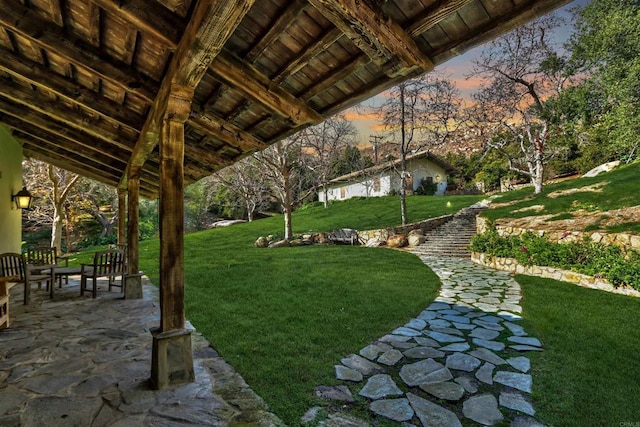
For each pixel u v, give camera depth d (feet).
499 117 50.78
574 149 69.87
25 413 7.43
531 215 34.50
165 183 8.89
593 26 40.37
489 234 32.30
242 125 13.38
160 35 7.75
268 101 9.81
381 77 8.86
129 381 9.02
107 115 13.32
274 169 49.98
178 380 8.91
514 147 69.05
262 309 16.72
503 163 85.40
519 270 27.07
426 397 8.88
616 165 50.06
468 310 17.04
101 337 12.41
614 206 30.48
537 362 11.05
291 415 7.75
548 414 8.16
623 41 34.24
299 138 52.01
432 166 90.53
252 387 8.95
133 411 7.60
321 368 10.35
